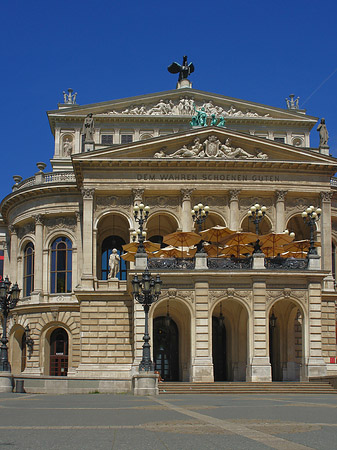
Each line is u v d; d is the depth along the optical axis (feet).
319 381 154.81
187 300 159.53
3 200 235.20
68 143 245.04
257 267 162.40
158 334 194.59
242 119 243.19
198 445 43.93
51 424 59.47
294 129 247.29
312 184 202.80
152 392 130.72
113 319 188.85
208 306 158.71
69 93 263.70
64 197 219.00
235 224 198.39
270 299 161.58
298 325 188.24
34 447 42.88
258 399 112.98
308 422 61.05
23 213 226.38
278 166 200.95
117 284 193.67
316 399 113.19
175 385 145.89
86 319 188.85
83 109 244.01
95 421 62.64
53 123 246.47
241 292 160.76
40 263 217.97
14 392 146.00
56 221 221.25
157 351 193.57
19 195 224.12
